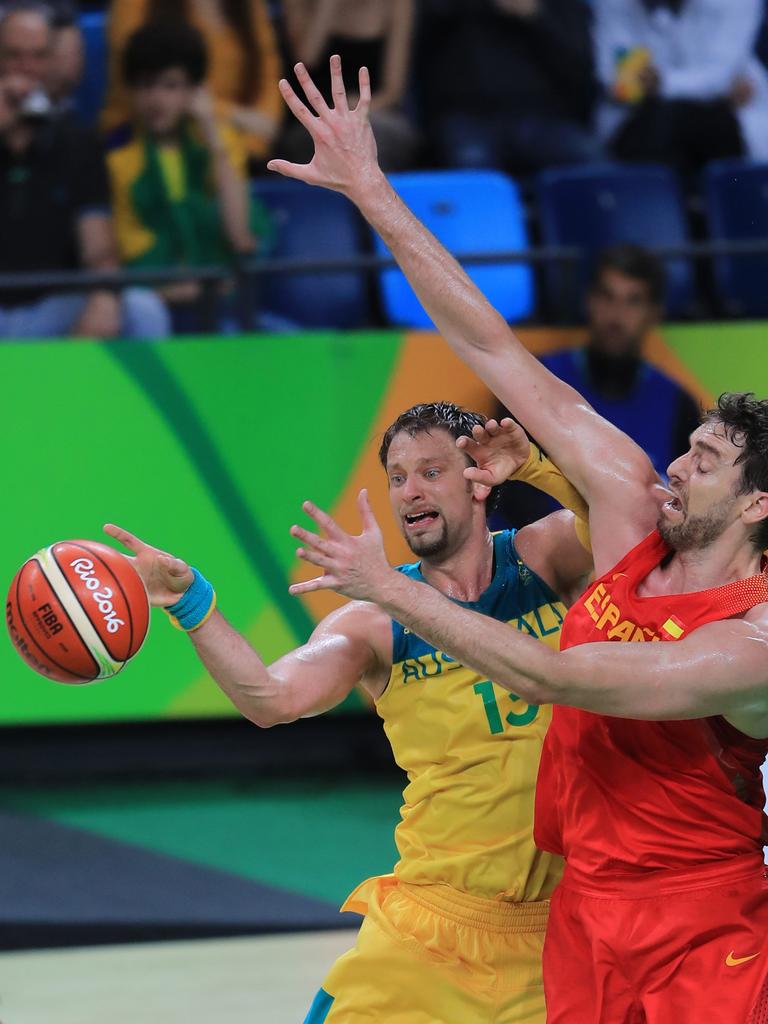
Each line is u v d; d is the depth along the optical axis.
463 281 9.18
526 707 9.30
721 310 21.41
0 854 16.81
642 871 8.54
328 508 18.67
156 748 19.50
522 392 9.09
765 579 8.54
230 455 18.50
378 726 20.05
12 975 14.56
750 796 8.65
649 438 18.83
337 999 9.66
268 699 8.80
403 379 18.72
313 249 20.50
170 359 18.34
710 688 7.85
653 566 8.70
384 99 21.56
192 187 19.28
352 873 16.50
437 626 7.59
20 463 18.06
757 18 23.53
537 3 22.66
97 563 8.40
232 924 15.45
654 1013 8.42
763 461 8.36
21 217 18.78
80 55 19.88
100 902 15.66
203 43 19.09
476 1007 9.38
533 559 9.70
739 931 8.41
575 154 22.55
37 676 18.17
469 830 9.35
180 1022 13.34
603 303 18.31
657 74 23.09
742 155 23.33
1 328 18.75
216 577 18.50
